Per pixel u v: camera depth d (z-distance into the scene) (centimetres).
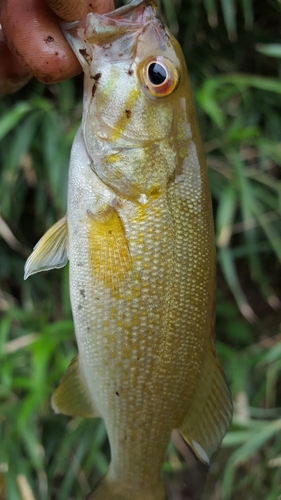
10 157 44
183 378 26
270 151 45
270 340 50
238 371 46
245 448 40
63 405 27
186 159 25
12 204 49
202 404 27
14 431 41
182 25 47
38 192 47
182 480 52
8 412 43
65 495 43
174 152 25
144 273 25
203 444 27
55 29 24
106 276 25
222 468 52
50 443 47
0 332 42
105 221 25
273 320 55
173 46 25
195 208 25
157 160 25
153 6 24
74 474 44
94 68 24
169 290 25
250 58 50
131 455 27
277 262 54
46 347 41
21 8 23
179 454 53
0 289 50
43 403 43
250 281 56
